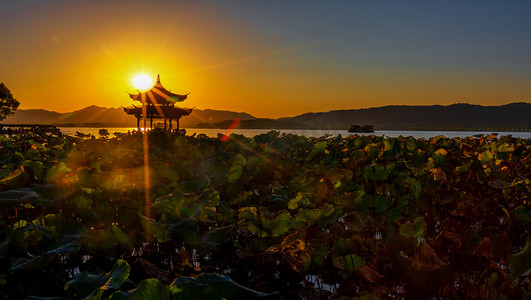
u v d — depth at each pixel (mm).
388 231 2676
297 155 6629
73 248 2141
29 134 8539
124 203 3043
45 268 2186
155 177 3699
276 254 2330
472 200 3523
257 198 3512
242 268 2330
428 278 2148
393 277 2252
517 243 2896
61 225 2381
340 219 3443
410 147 6625
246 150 6406
